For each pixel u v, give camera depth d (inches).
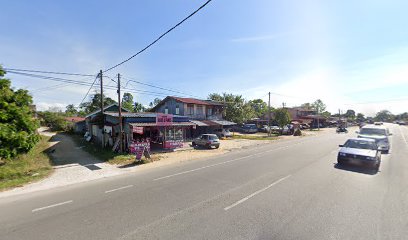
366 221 224.4
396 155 653.3
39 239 197.2
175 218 235.1
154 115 889.5
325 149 803.4
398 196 298.7
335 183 361.4
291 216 236.5
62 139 1291.8
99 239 194.9
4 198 318.3
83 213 253.8
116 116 823.7
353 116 4911.4
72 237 199.3
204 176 422.0
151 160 634.8
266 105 3083.2
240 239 190.5
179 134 928.9
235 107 1834.4
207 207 264.8
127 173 479.5
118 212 254.5
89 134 1316.4
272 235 197.2
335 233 200.4
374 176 406.9
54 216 247.3
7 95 568.1
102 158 676.7
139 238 194.9
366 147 504.7
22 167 518.3
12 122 543.2
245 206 265.9
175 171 481.1
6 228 220.1
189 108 1428.4
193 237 194.7
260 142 1144.2
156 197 304.5
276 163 541.0
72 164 589.0
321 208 257.8
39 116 1984.5
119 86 762.2
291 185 351.3
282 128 1740.9
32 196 325.4
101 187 365.4
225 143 1107.9
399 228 209.9
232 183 368.5
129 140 791.7
